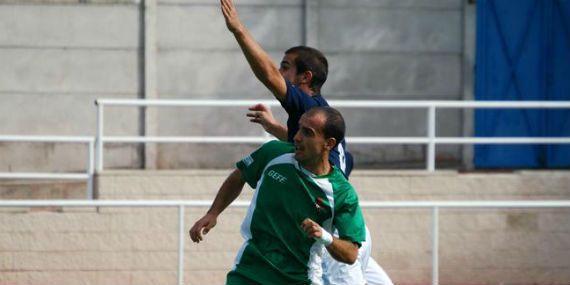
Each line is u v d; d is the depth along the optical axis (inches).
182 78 2293.3
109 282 1875.0
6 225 1859.0
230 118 2305.6
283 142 1090.1
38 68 2263.8
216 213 1121.4
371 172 2003.0
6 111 2255.2
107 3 2278.5
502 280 1946.4
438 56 2343.8
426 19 2340.1
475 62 2347.4
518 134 2359.7
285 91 1095.0
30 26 2262.6
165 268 1884.8
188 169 2282.2
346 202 1058.7
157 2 2288.4
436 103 2010.3
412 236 1930.4
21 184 2208.4
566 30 2374.5
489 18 2352.4
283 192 1061.8
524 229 1953.7
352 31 2322.8
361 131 2325.3
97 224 1877.5
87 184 2057.1
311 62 1155.9
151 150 2265.0
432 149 2021.4
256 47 1071.0
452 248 1940.2
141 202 1763.0
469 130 2343.8
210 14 2299.5
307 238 1061.1
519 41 2362.2
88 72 2274.9
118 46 2282.2
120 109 2277.3
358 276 1185.4
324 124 1043.3
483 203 1787.6
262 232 1071.6
